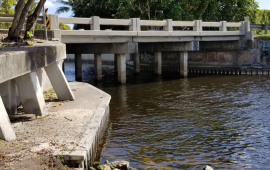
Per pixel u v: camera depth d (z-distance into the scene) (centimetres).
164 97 1828
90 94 1358
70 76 3228
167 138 1007
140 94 1950
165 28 2495
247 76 2873
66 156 611
